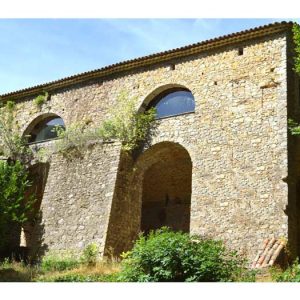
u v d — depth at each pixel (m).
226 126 22.61
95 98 27.33
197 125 23.44
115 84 26.86
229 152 22.11
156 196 30.53
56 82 28.80
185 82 24.52
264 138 21.44
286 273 15.24
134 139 24.78
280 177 20.45
